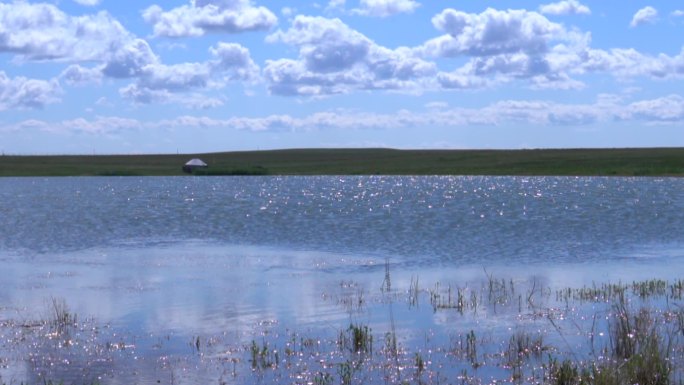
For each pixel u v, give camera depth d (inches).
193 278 1405.0
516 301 1168.8
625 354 857.5
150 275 1441.9
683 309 1043.9
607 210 2669.8
